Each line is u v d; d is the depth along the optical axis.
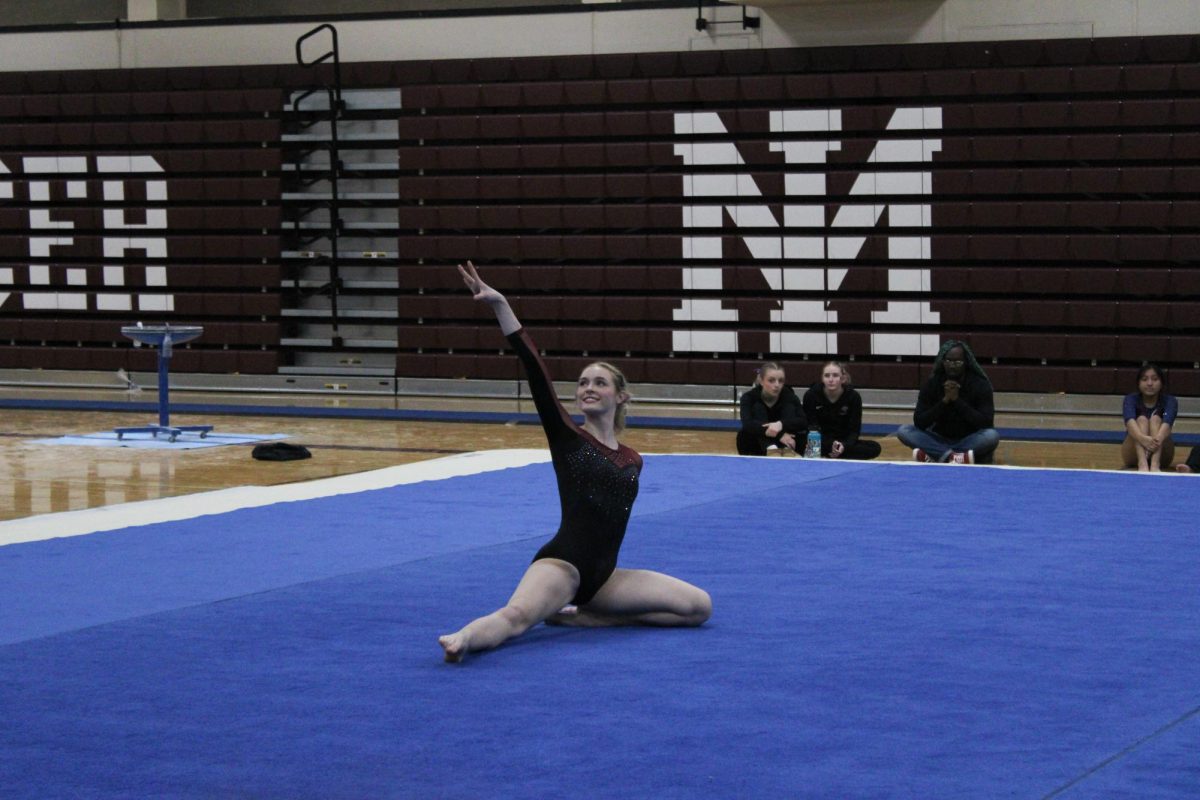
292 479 11.38
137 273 20.06
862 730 4.32
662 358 18.45
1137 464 12.12
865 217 17.66
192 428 14.53
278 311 19.72
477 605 6.13
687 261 18.34
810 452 12.02
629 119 18.39
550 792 3.79
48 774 3.96
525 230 18.94
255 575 6.82
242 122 19.66
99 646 5.41
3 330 20.48
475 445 13.95
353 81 19.41
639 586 5.68
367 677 4.96
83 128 20.19
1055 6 17.11
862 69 17.67
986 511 8.74
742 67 18.06
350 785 3.86
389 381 19.39
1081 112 16.91
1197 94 16.69
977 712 4.51
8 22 22.30
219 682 4.90
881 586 6.50
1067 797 3.73
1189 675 4.96
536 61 18.77
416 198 19.23
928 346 17.48
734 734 4.29
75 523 8.48
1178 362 16.78
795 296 18.02
